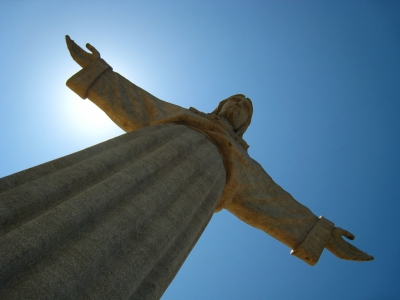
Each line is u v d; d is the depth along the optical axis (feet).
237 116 47.50
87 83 39.24
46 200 18.93
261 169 41.09
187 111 40.93
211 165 33.22
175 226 23.24
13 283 14.12
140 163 25.12
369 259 38.81
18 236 15.07
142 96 42.98
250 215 38.68
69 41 42.11
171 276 23.90
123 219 19.80
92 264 16.44
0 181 19.38
